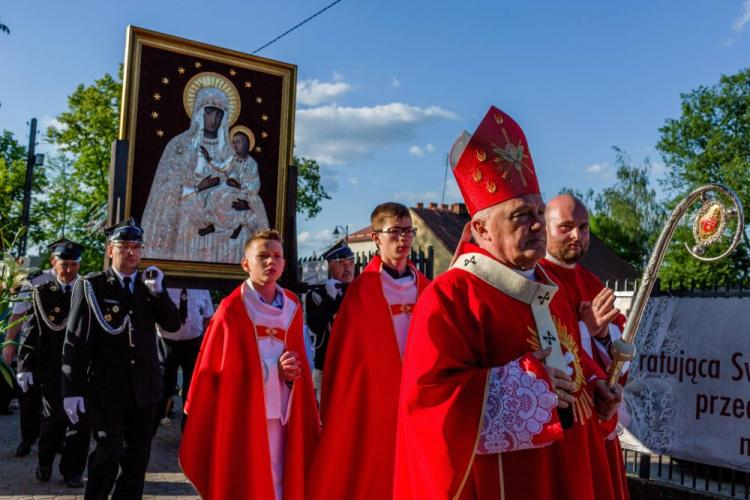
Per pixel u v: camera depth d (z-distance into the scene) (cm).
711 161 3934
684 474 625
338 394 476
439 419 224
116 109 2836
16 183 3088
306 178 3722
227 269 742
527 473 232
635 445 604
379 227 500
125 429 496
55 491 609
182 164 724
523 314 249
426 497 221
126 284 511
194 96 732
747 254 2964
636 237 4359
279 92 781
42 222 3073
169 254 714
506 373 230
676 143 4066
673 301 598
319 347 585
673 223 253
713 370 560
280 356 468
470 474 231
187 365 856
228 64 753
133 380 490
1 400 1009
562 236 326
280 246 480
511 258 250
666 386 589
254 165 764
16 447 793
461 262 258
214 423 451
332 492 462
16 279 585
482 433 226
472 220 261
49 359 640
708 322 570
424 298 251
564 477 236
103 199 2786
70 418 484
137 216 701
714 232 240
